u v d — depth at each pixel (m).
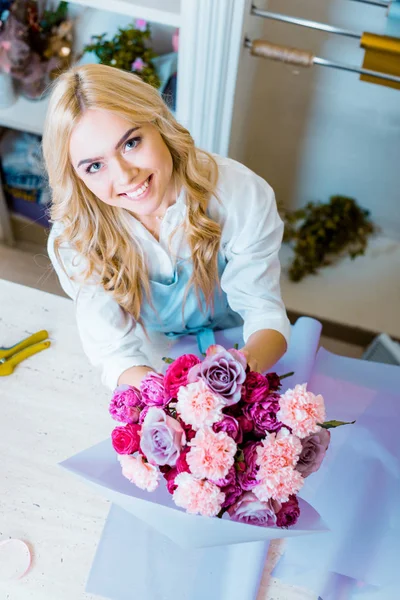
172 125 1.16
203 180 1.25
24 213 2.62
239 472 0.88
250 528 0.89
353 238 2.66
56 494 1.22
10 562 1.14
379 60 1.77
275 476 0.86
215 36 1.70
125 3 1.71
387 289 2.60
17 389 1.35
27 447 1.28
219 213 1.35
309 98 2.29
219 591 1.12
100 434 1.30
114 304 1.37
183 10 1.66
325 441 0.93
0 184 2.48
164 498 1.01
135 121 1.05
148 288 1.40
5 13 1.95
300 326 1.47
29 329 1.44
